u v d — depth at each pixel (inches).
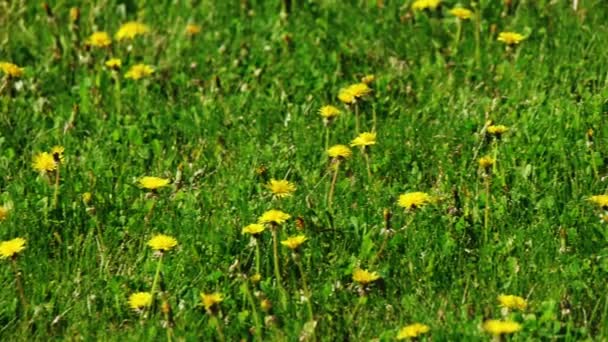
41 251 321.4
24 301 296.0
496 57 405.1
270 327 283.0
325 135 369.7
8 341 293.0
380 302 295.4
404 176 350.3
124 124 384.2
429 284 298.5
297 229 320.5
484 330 275.7
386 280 301.7
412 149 359.3
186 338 284.8
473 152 352.5
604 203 311.3
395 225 323.0
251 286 299.9
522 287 296.5
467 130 365.4
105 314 298.8
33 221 328.5
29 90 405.4
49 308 299.6
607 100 367.9
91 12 450.6
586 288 293.9
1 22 453.4
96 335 292.5
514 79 391.2
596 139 350.0
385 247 313.4
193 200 336.2
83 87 400.2
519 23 423.2
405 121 372.5
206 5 450.9
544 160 348.2
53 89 407.8
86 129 385.1
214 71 416.5
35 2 462.9
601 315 288.4
